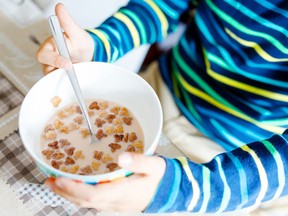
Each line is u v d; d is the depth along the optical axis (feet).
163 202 1.32
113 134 1.37
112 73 1.39
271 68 1.90
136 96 1.40
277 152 1.49
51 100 1.39
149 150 1.19
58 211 1.40
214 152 1.98
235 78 2.02
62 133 1.36
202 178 1.38
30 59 1.83
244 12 1.88
